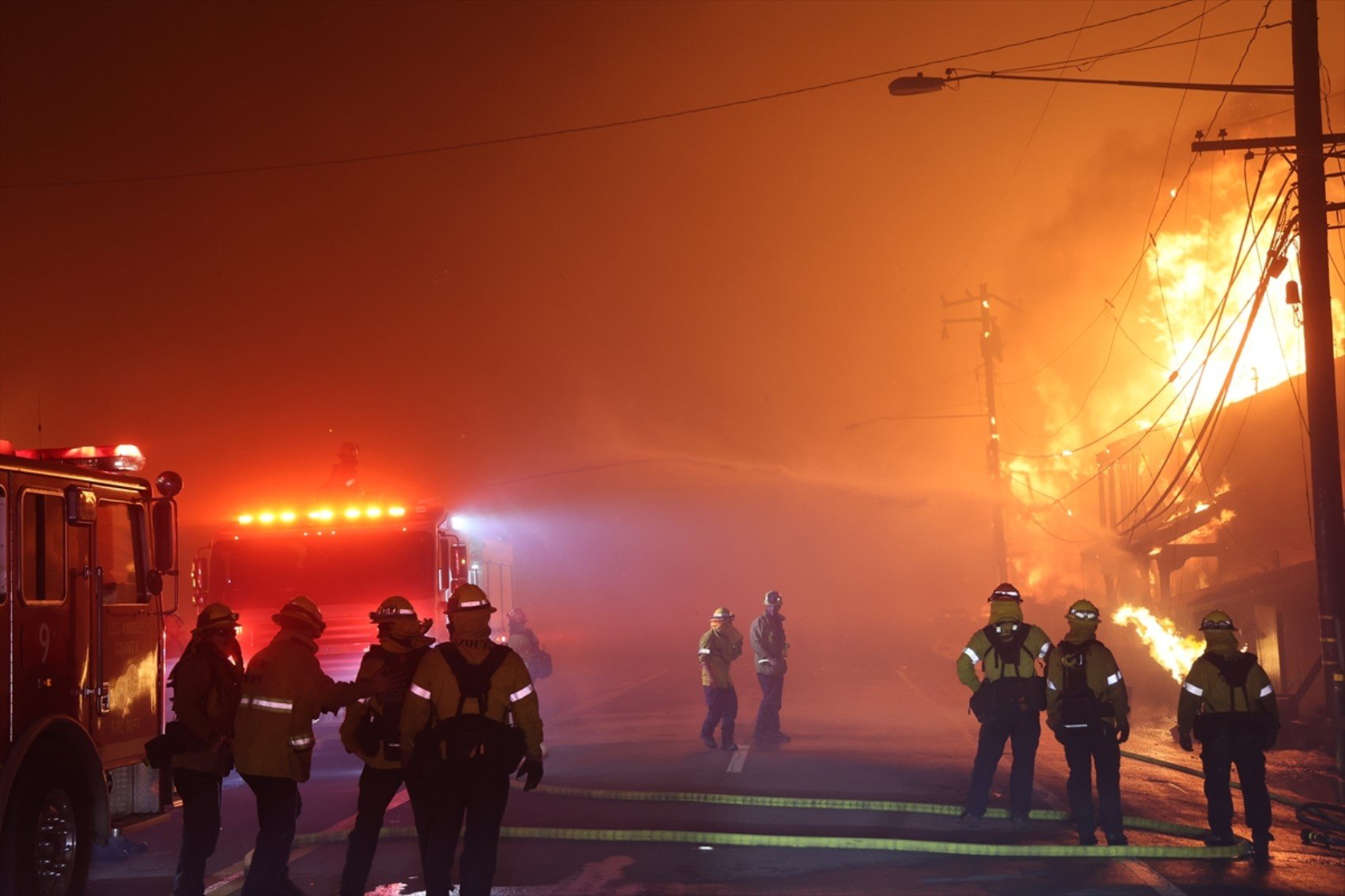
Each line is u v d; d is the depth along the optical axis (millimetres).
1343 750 12609
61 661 7770
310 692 6926
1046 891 7629
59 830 7574
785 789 11836
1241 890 7648
